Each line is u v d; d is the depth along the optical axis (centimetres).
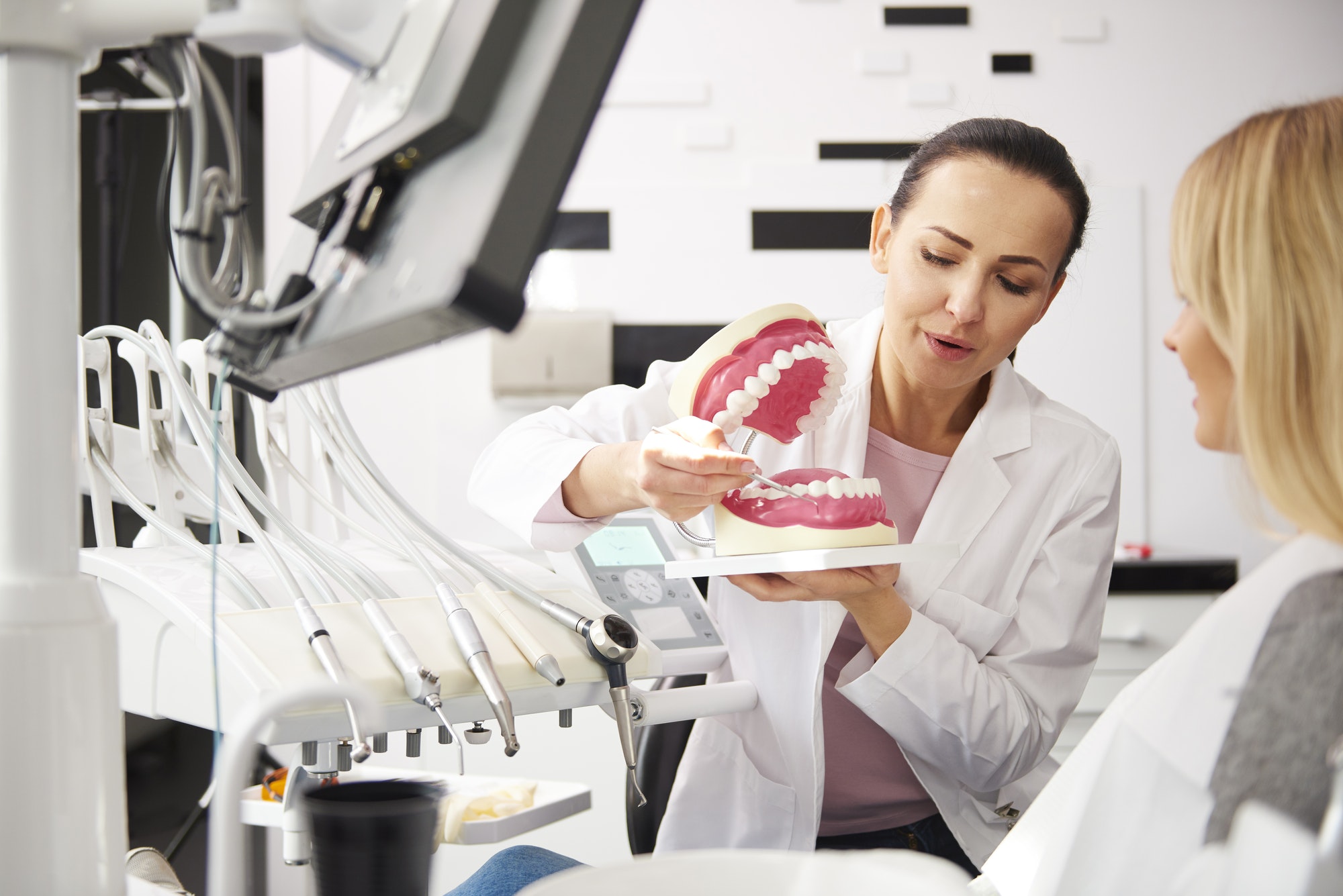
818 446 141
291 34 54
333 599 93
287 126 292
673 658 126
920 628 122
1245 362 65
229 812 43
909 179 126
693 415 107
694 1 317
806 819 135
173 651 89
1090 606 141
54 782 57
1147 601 287
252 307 61
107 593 95
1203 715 62
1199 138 322
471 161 51
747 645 140
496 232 47
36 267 58
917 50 319
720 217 317
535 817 115
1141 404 319
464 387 309
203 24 54
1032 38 320
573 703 98
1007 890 74
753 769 140
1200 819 60
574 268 315
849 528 103
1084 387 319
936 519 139
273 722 78
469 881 86
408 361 308
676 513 104
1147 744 65
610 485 111
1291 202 64
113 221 216
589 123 50
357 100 64
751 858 51
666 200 316
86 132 216
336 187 61
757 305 318
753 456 141
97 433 110
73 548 60
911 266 121
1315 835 50
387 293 52
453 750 212
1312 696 56
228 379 70
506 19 52
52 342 59
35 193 58
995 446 142
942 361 124
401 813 52
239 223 58
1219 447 75
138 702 93
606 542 140
